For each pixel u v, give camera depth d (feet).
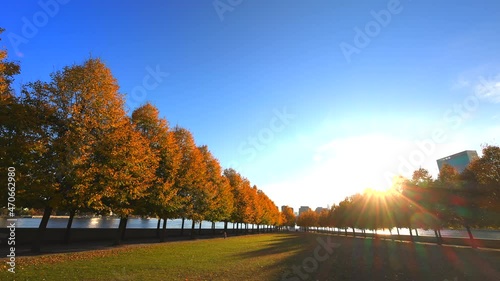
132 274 45.06
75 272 44.06
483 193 89.56
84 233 103.91
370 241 155.63
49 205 59.21
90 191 63.05
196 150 124.06
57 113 61.93
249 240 156.25
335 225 269.64
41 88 60.95
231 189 198.70
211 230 226.79
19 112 54.49
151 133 100.32
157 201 94.58
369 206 192.95
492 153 86.43
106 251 71.15
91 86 65.00
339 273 52.26
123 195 73.51
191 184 118.52
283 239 176.24
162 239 115.65
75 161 58.18
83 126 62.54
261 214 271.69
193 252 81.05
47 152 59.06
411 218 130.00
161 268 51.60
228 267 55.62
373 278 48.26
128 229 128.36
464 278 48.39
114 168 67.56
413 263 65.62
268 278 46.19
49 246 81.46
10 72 54.44
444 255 80.48
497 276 49.57
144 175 80.38
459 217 103.86
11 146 53.31
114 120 68.39
